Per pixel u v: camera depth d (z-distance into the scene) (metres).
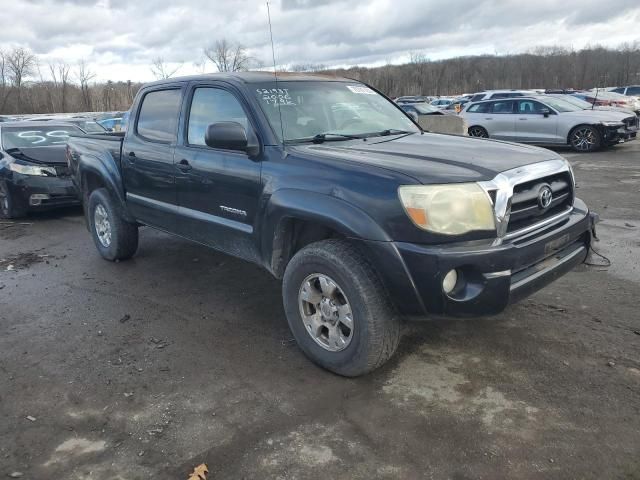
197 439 2.82
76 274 5.67
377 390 3.20
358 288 3.07
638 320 3.95
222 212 4.04
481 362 3.46
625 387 3.10
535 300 4.39
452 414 2.93
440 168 3.06
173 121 4.59
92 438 2.86
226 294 4.90
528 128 14.84
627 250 5.55
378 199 2.97
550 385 3.16
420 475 2.49
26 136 9.32
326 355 3.37
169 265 5.82
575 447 2.62
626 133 13.87
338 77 4.81
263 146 3.68
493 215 2.95
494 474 2.47
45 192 8.20
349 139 3.94
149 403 3.17
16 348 3.95
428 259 2.84
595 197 8.20
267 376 3.42
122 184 5.32
